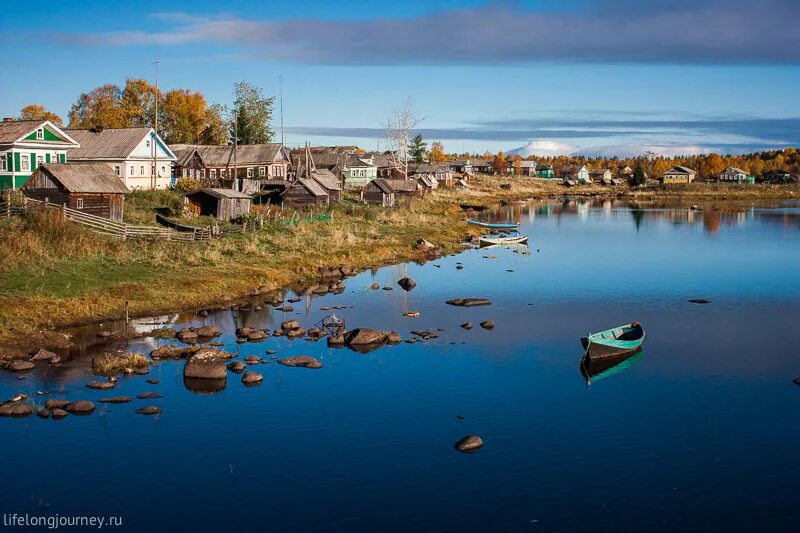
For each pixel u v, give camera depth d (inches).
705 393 1285.7
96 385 1256.8
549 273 2517.2
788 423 1149.7
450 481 948.6
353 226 3284.9
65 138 2940.5
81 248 2086.6
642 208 5782.5
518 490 926.4
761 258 2891.2
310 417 1155.3
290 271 2301.9
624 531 833.5
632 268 2637.8
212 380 1314.0
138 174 3496.6
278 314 1819.6
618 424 1141.7
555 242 3440.0
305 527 839.7
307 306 1927.9
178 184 3617.1
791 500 905.5
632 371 1407.5
